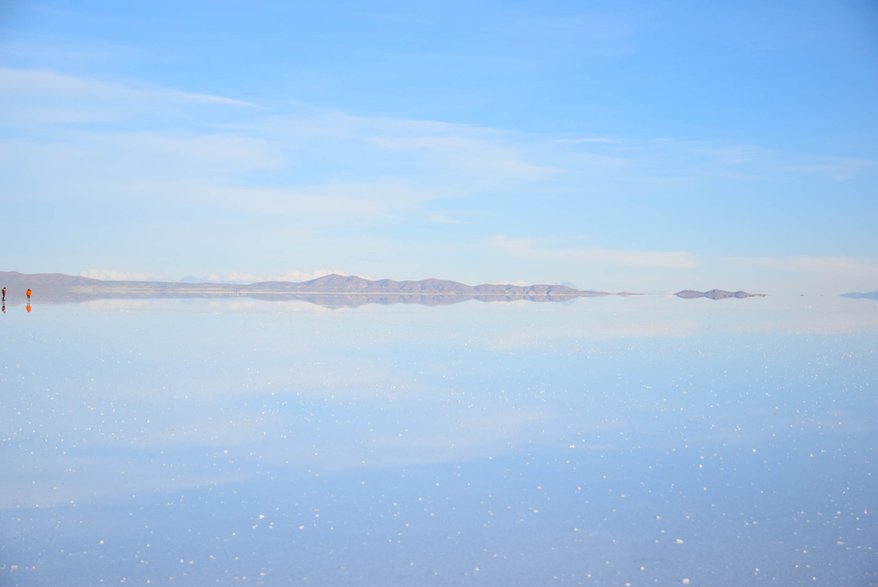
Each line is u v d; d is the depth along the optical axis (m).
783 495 6.91
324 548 5.66
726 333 26.27
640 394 12.59
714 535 5.93
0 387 12.85
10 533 5.97
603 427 9.93
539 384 13.68
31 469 7.78
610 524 6.14
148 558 5.47
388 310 46.41
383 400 11.94
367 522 6.20
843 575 5.20
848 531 6.01
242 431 9.63
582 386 13.45
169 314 36.16
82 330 24.98
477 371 15.45
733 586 5.03
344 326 28.77
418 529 6.04
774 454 8.44
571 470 7.78
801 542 5.77
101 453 8.45
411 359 17.48
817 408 11.26
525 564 5.36
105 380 13.77
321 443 8.98
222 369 15.41
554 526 6.11
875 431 9.63
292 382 13.74
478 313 42.84
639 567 5.31
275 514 6.41
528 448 8.75
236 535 5.91
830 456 8.34
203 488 7.15
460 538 5.85
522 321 33.78
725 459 8.23
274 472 7.70
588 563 5.37
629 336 24.83
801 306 60.16
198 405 11.41
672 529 6.05
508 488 7.15
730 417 10.60
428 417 10.59
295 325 29.03
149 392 12.52
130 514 6.41
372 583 5.05
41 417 10.40
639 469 7.82
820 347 20.80
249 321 31.27
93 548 5.66
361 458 8.27
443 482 7.35
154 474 7.62
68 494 6.95
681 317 38.56
